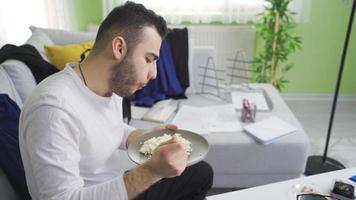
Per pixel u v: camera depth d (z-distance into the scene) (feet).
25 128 2.70
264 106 6.48
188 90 7.34
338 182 3.55
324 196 3.40
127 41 2.88
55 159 2.56
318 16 9.80
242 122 5.83
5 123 3.59
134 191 2.68
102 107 3.23
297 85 10.55
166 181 4.10
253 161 5.34
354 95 10.50
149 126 5.73
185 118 5.91
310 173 6.43
